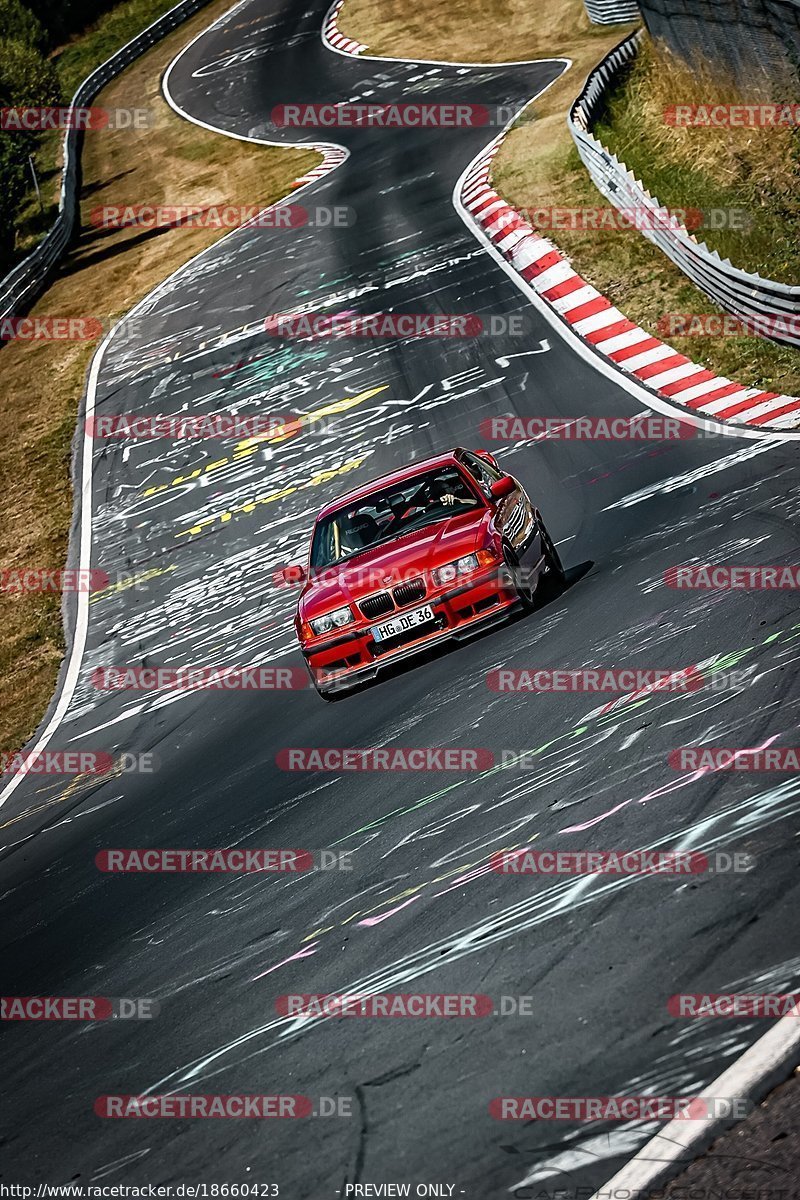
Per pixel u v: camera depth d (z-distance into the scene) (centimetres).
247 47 18662
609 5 13788
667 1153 1200
